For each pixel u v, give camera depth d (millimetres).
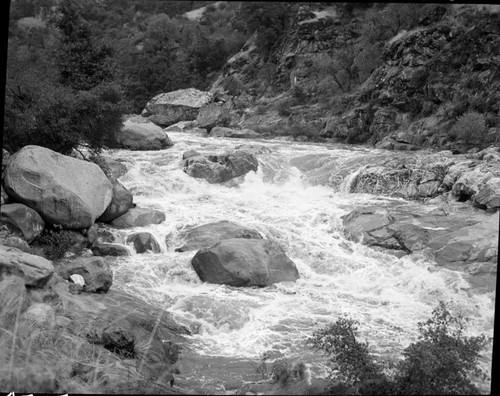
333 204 18828
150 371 9344
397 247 15688
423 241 15492
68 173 14633
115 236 15383
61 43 24781
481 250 14664
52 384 8305
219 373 9742
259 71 43688
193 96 39312
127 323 10836
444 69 28375
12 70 17312
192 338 11328
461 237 15164
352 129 30453
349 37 39062
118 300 12281
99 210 15047
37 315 9773
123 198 16109
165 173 20359
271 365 10070
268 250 14227
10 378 8266
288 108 35906
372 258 15445
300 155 23344
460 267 14492
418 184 19297
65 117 17141
